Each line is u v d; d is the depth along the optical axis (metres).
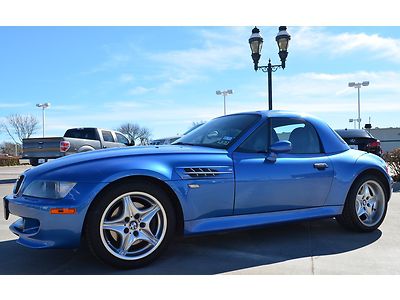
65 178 3.22
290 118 4.43
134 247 3.41
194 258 3.61
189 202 3.55
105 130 13.92
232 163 3.81
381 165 4.76
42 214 3.15
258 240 4.24
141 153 3.58
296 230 4.70
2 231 4.73
